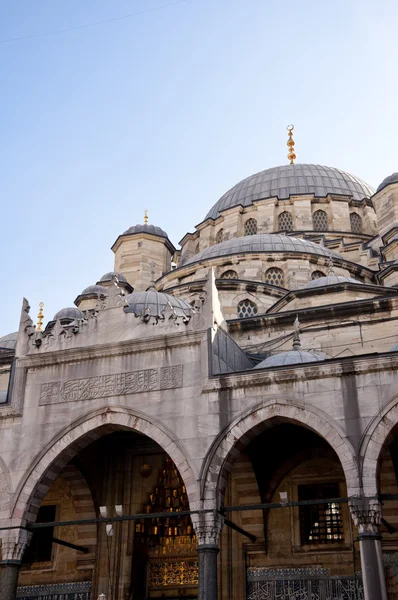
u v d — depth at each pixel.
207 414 18.12
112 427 19.33
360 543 15.60
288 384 17.66
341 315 24.75
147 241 41.97
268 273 33.50
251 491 21.36
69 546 22.22
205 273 33.91
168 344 19.45
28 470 19.31
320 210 42.94
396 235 34.50
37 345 21.00
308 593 20.14
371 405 16.69
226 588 20.69
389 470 19.98
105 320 20.66
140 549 23.02
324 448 21.78
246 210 43.19
